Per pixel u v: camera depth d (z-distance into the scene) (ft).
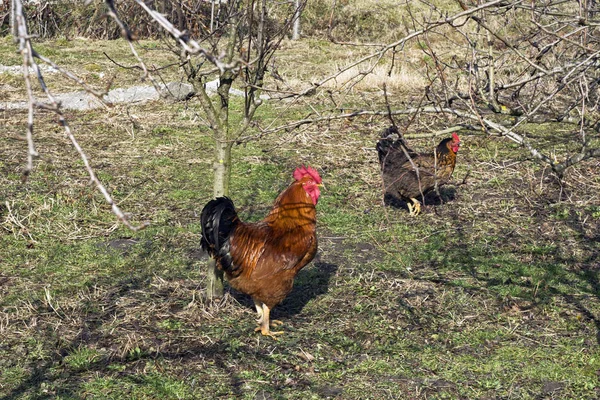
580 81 13.60
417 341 17.67
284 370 16.19
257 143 35.99
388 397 15.16
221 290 19.49
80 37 61.16
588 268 22.15
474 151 35.17
